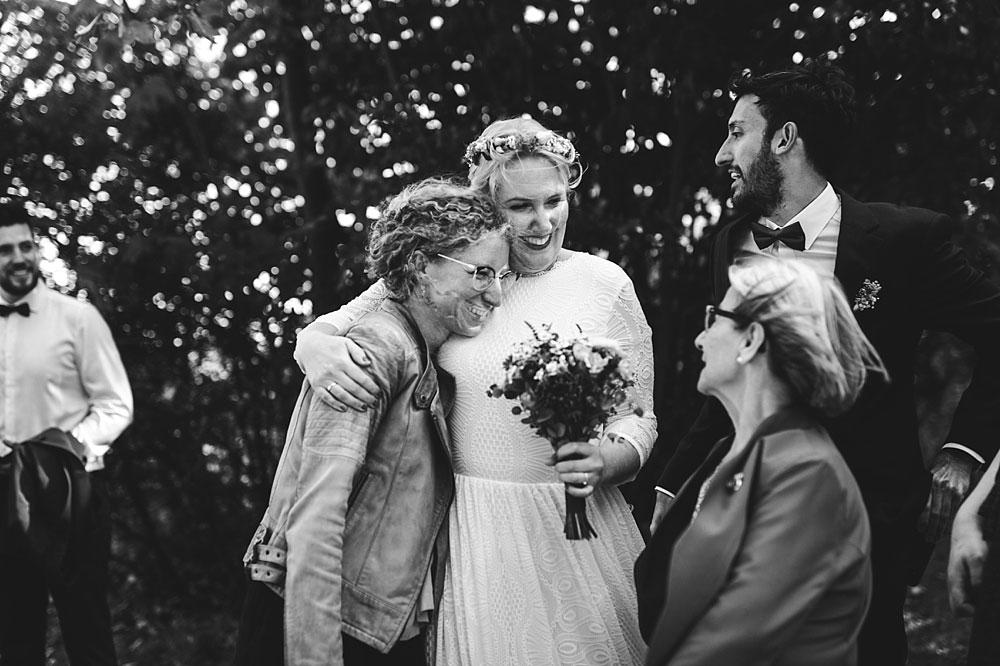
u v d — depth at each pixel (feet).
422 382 8.86
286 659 8.18
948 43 13.60
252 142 19.12
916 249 9.60
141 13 15.08
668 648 6.91
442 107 16.37
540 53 16.16
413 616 8.75
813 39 14.43
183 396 19.71
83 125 18.19
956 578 8.45
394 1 16.48
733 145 10.27
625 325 9.61
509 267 9.48
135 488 20.13
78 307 14.32
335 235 17.21
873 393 9.43
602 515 9.36
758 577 6.59
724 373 7.36
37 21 16.94
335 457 8.36
